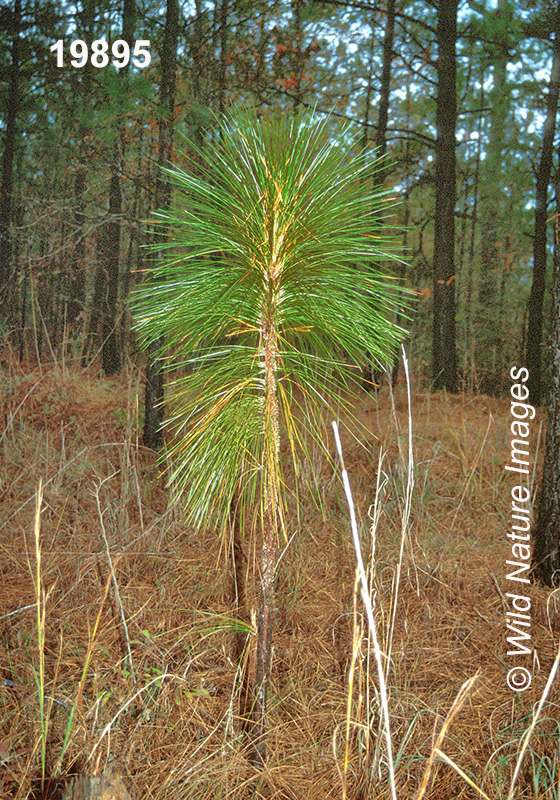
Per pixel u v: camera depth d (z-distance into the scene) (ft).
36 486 13.07
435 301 30.25
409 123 48.24
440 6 30.55
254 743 6.16
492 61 36.68
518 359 37.70
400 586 10.25
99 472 14.28
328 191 5.23
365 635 8.54
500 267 43.39
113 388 22.17
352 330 5.40
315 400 5.52
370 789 5.88
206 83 20.27
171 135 15.85
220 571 10.39
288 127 5.23
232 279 5.44
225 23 21.53
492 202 44.09
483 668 8.32
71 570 10.18
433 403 22.93
